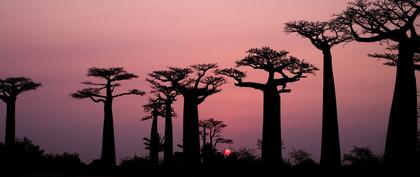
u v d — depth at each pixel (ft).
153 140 126.00
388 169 61.87
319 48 76.02
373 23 65.31
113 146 119.03
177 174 107.24
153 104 124.26
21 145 128.77
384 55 77.41
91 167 119.75
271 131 84.28
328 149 74.18
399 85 62.39
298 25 75.87
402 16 63.26
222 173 98.63
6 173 107.24
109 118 119.34
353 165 84.58
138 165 123.95
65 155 127.03
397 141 61.67
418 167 61.36
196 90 102.17
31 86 130.52
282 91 85.76
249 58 85.10
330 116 74.69
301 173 85.15
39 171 113.29
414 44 62.18
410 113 61.77
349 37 71.87
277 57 84.74
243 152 108.99
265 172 83.66
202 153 110.52
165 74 103.65
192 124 100.89
